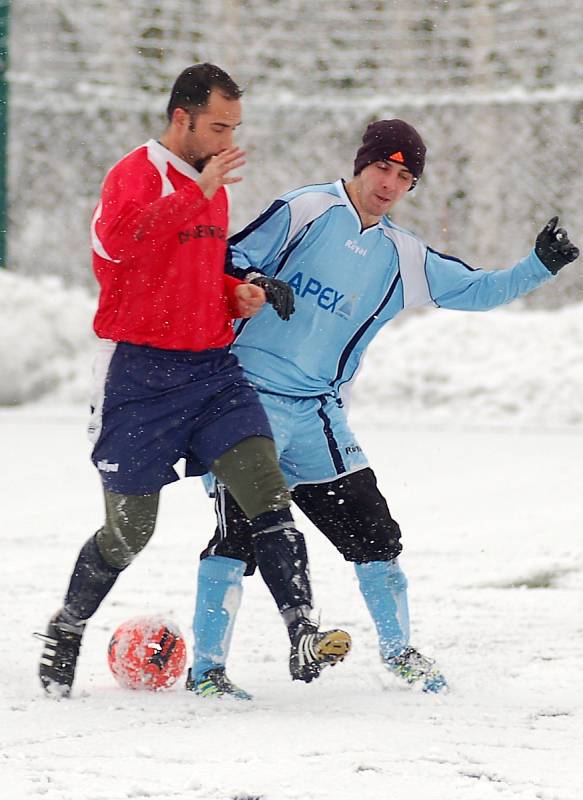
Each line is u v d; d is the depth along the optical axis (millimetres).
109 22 75500
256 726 14844
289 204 17500
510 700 16375
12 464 42219
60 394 62312
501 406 59000
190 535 30234
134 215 15398
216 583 16922
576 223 73188
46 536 29578
